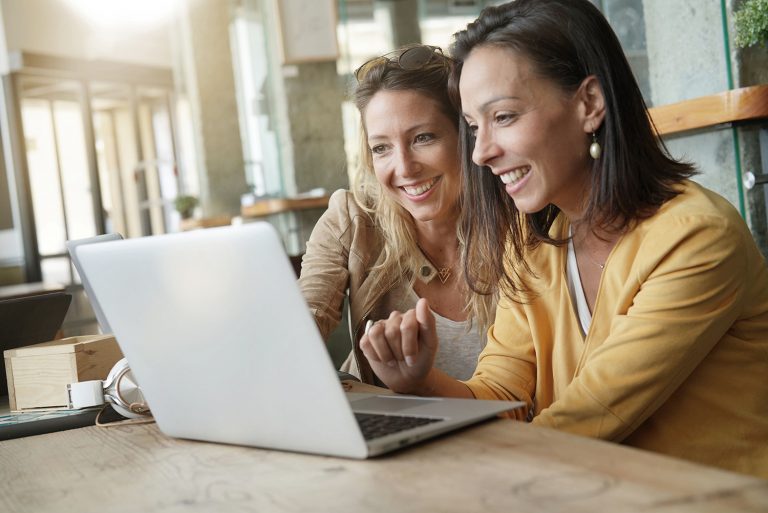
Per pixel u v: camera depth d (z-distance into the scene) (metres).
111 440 1.29
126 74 11.32
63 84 10.70
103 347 1.68
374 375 2.12
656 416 1.27
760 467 1.25
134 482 1.01
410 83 1.96
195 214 10.05
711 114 2.83
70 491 1.01
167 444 1.20
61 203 10.66
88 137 10.92
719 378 1.26
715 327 1.21
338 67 7.72
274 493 0.88
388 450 0.95
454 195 2.01
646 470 0.79
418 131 1.97
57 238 10.62
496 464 0.87
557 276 1.47
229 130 9.54
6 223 10.45
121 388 1.44
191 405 1.15
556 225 1.50
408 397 1.26
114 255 1.12
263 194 8.16
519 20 1.33
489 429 1.02
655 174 1.32
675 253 1.22
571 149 1.34
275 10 7.60
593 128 1.32
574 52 1.31
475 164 1.56
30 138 10.40
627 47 3.42
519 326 1.54
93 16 10.86
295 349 0.95
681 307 1.20
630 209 1.31
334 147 7.72
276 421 1.02
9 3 10.15
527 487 0.79
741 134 2.83
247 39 8.24
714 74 2.98
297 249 7.59
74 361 1.62
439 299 2.08
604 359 1.22
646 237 1.27
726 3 2.87
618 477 0.78
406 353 1.25
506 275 1.54
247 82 8.40
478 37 1.38
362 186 2.22
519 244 1.53
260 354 0.99
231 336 1.02
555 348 1.46
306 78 7.66
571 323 1.44
